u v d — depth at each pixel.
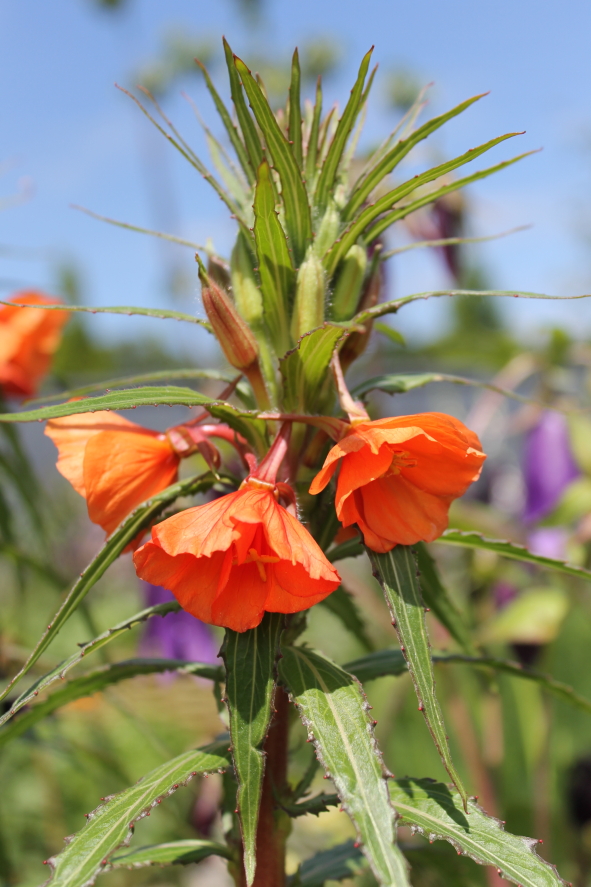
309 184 0.25
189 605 0.22
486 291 0.22
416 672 0.21
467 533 0.26
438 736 0.20
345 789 0.20
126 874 0.51
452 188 0.24
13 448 0.41
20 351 0.42
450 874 0.29
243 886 0.25
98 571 0.23
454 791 0.22
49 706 0.27
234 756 0.21
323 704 0.21
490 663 0.27
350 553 0.26
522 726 0.57
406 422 0.22
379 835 0.20
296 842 0.49
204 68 0.24
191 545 0.21
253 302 0.25
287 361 0.23
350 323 0.21
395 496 0.23
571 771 0.53
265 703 0.21
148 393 0.21
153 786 0.22
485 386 0.27
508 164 0.23
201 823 0.42
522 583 0.54
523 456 0.56
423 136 0.23
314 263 0.23
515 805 0.53
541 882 0.20
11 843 0.51
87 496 0.24
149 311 0.24
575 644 0.58
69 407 0.21
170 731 0.58
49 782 0.52
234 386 0.24
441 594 0.27
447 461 0.23
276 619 0.22
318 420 0.23
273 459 0.22
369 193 0.24
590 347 0.58
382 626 0.52
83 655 0.22
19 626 0.48
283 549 0.21
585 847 0.52
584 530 0.49
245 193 0.26
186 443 0.25
